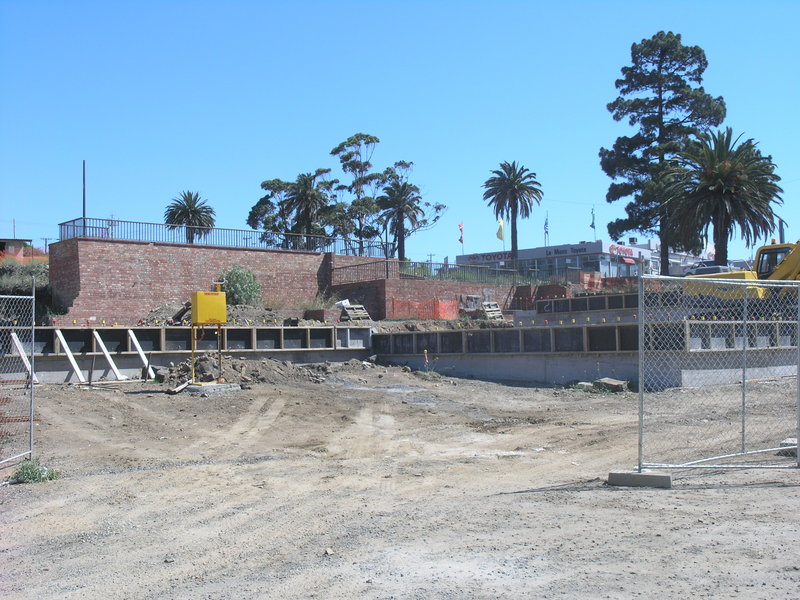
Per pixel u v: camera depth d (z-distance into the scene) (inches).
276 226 2783.0
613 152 2346.2
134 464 431.5
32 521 309.1
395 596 201.9
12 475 396.2
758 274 970.1
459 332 951.6
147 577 234.7
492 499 324.5
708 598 189.2
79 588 226.7
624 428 538.9
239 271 1358.3
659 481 334.3
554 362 850.8
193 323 742.5
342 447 490.3
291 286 1512.1
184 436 527.8
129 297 1278.3
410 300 1518.2
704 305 940.0
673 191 1690.5
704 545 235.1
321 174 2738.7
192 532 288.2
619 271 3139.8
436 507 312.5
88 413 599.5
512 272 1886.1
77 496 352.8
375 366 981.8
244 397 706.2
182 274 1348.4
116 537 283.9
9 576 240.5
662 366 753.6
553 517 282.2
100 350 813.9
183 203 2566.4
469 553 238.5
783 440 460.4
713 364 765.9
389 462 436.8
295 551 255.6
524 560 227.6
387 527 281.0
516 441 506.9
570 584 203.8
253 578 228.1
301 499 341.7
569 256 3171.8
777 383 766.5
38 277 1630.2
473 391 792.3
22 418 529.3
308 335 997.8
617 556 227.3
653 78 2267.5
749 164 1579.7
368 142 2847.0
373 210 2753.4
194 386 727.1
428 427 573.9
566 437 514.9
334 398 734.5
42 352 773.3
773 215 1614.2
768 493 311.7
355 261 1612.9
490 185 2704.2
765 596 188.5
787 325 856.9
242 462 438.9
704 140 1627.7
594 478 369.7
